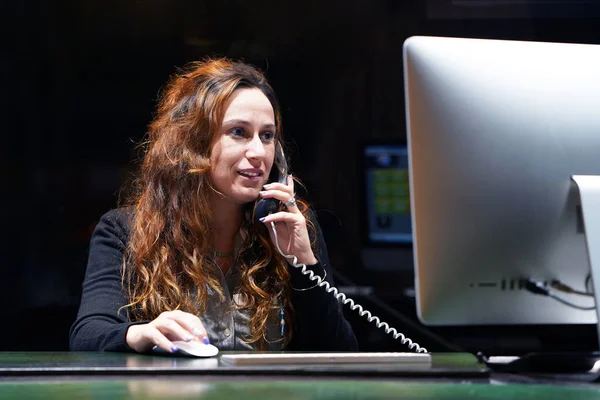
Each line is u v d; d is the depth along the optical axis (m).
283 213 2.68
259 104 2.78
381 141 5.50
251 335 2.74
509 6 5.71
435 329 5.05
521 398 1.54
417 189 2.01
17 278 5.54
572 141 2.02
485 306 2.08
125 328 2.34
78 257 5.59
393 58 5.81
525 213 2.02
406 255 5.49
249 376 1.80
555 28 5.70
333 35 5.80
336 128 5.80
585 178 2.00
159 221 2.77
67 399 1.50
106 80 5.73
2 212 5.61
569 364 2.00
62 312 5.24
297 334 2.85
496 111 2.00
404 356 2.01
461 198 2.00
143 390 1.60
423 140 1.99
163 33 5.73
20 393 1.58
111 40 5.73
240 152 2.74
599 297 1.97
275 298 2.81
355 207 5.67
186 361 2.04
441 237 2.02
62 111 5.71
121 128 5.74
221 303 2.75
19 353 2.35
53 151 5.69
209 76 2.81
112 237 2.82
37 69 5.69
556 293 2.09
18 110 5.68
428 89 1.99
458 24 5.77
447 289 2.05
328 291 2.72
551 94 2.02
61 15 5.69
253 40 5.77
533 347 5.01
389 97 5.80
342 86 5.82
